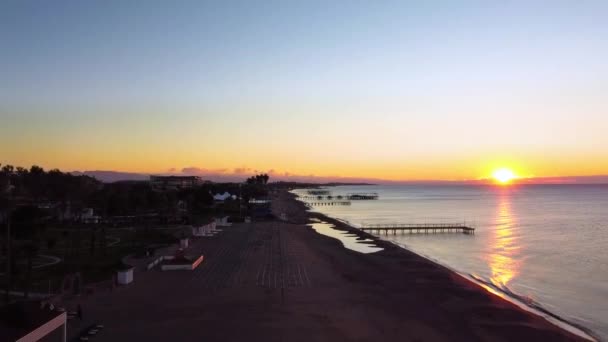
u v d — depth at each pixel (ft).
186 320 121.49
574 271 225.56
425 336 117.29
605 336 129.90
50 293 141.38
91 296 142.92
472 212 645.92
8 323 85.51
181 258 191.62
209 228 325.01
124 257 208.85
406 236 380.37
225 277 173.27
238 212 498.69
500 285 193.67
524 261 253.85
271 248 251.19
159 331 112.68
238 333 112.78
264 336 111.34
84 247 235.40
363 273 193.57
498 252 287.28
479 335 120.47
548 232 391.65
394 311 137.80
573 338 123.03
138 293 147.54
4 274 166.61
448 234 390.42
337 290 159.33
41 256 207.62
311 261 214.07
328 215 603.67
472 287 173.47
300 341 108.99
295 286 162.09
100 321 118.83
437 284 176.45
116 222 344.49
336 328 119.14
